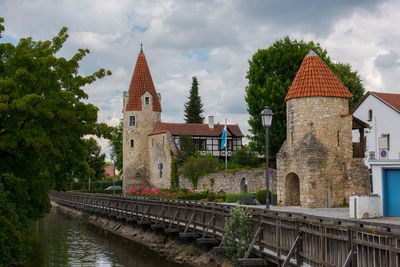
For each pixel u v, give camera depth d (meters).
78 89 20.97
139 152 66.31
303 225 13.48
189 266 21.33
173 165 56.97
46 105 17.53
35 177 18.89
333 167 29.30
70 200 63.94
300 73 30.98
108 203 43.69
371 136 44.62
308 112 29.62
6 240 16.73
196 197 44.16
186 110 97.12
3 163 18.52
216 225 21.25
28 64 18.20
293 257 14.20
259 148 49.84
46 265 22.77
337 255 11.55
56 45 22.23
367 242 10.31
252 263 16.09
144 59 69.38
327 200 28.88
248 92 47.88
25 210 19.95
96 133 20.14
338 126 29.86
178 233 25.97
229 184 45.91
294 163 30.12
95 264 23.00
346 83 56.56
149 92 67.50
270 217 15.79
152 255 25.05
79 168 21.05
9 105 16.42
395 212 19.36
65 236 33.91
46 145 17.28
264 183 40.75
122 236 33.50
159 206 29.84
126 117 67.50
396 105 42.84
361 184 29.84
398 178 19.39
